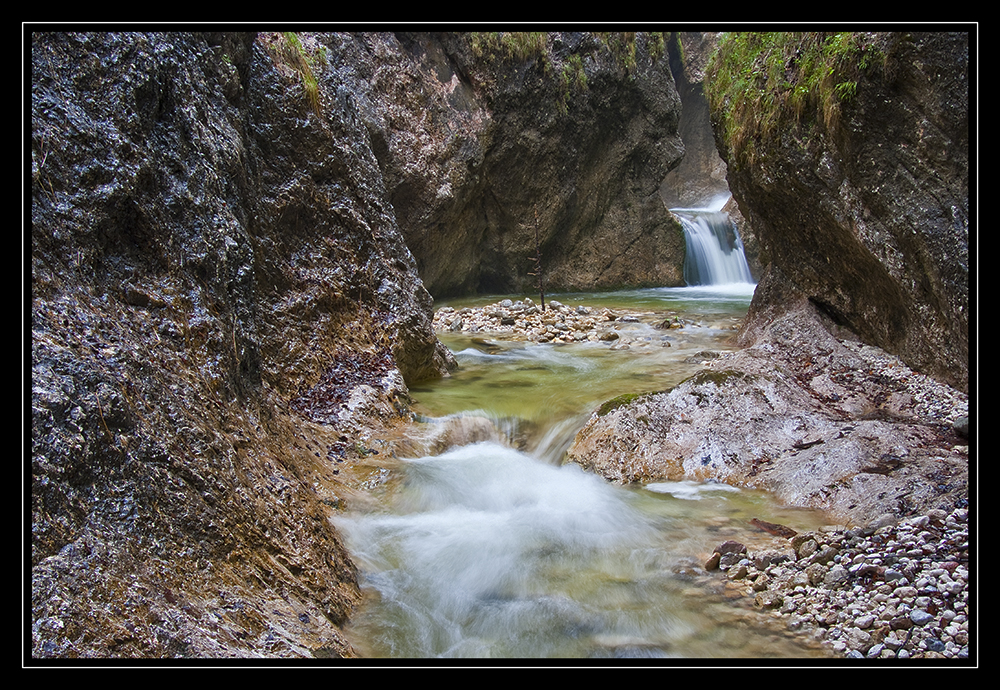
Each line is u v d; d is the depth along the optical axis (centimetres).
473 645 304
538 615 329
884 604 314
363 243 609
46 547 223
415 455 513
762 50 691
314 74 613
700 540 404
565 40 1417
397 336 624
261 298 502
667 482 491
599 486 489
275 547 318
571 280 1548
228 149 424
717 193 2364
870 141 579
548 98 1399
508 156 1395
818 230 663
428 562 379
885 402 569
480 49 1312
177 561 263
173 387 315
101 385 265
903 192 560
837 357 636
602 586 356
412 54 1276
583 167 1501
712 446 508
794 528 409
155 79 364
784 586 344
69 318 276
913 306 581
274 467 369
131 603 232
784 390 572
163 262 346
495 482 487
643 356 842
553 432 577
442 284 1404
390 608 335
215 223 382
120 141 330
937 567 327
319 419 489
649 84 1552
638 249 1603
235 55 490
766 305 777
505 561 382
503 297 1451
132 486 262
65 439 241
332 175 591
